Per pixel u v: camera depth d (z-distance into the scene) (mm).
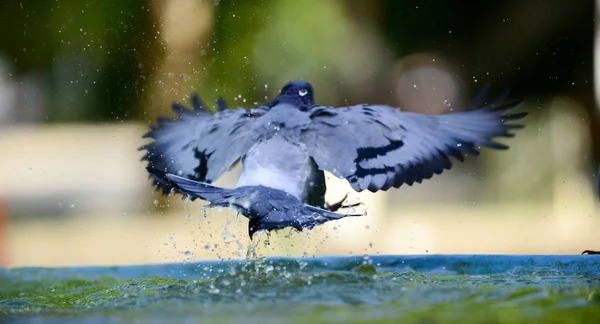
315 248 13312
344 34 17438
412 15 18641
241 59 16609
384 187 6676
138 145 17188
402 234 14484
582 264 6738
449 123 7066
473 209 16625
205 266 7414
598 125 18078
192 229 14352
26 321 4969
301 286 5797
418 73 18781
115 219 15680
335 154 6711
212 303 5375
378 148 6789
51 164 18312
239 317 4844
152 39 16703
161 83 16734
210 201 6129
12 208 16359
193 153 7074
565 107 18734
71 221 15578
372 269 6355
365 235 14484
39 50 17922
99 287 6926
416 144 6883
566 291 5379
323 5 17172
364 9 17922
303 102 7230
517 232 14461
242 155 6824
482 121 7082
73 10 17391
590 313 4734
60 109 18453
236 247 12500
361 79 17969
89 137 18312
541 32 19266
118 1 16844
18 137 18750
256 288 5785
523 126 7059
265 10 16859
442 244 13586
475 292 5480
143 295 5805
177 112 7484
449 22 19062
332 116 6891
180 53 16578
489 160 18062
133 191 17047
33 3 17844
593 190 17234
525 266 6812
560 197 17250
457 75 19203
